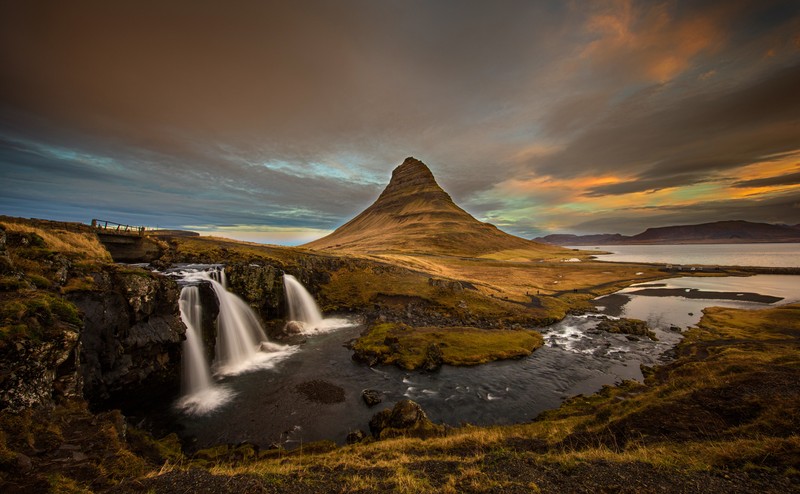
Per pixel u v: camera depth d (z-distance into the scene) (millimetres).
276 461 16172
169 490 10070
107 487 10070
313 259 71688
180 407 25266
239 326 39094
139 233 50219
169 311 28781
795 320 48000
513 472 11484
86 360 20484
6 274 17344
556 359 36750
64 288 20797
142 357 25188
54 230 31641
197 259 52875
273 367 33906
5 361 12203
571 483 10367
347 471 12273
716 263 174250
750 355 29000
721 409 15227
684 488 9492
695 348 38625
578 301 73062
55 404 13820
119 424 15094
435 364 33844
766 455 10375
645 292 85438
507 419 23953
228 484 10547
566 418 21953
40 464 10445
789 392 15312
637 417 16141
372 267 77125
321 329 48750
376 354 36219
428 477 11500
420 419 20906
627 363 35531
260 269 46250
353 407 25609
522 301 67312
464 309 57750
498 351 37719
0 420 11258
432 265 110438
